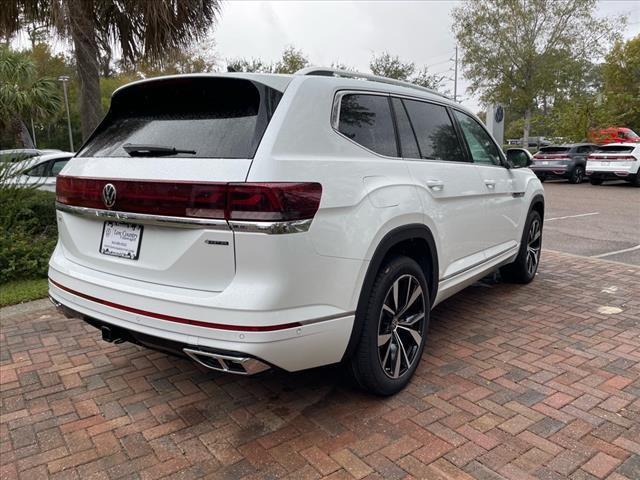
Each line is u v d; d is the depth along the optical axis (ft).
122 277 9.07
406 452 8.61
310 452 8.67
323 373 11.47
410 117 11.44
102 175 9.12
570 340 13.10
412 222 10.27
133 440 9.15
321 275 8.24
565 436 8.95
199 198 7.77
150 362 12.21
